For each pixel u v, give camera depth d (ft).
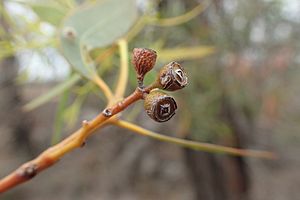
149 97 0.39
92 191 3.61
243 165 2.21
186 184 3.46
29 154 3.72
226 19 1.58
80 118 1.75
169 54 1.01
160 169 3.40
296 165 2.89
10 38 0.95
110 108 0.46
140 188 3.52
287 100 2.01
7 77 2.49
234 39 1.62
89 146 3.57
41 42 0.96
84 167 3.70
